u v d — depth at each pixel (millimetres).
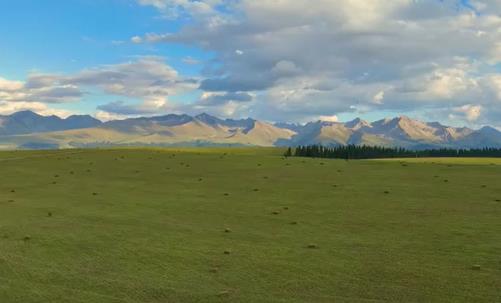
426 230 36438
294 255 30438
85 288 24875
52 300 23219
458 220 39562
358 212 44375
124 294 23938
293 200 51781
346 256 29922
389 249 31297
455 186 58094
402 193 54281
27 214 46094
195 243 34031
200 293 23875
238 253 31156
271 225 39844
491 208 44250
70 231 38281
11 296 23766
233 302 22625
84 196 57125
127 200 53750
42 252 32000
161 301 22984
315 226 39062
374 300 22562
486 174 68438
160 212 46469
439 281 24750
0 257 30688
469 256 28969
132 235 36688
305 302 22500
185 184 65938
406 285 24391
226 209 47500
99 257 30703
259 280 25703
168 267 28359
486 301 21938
